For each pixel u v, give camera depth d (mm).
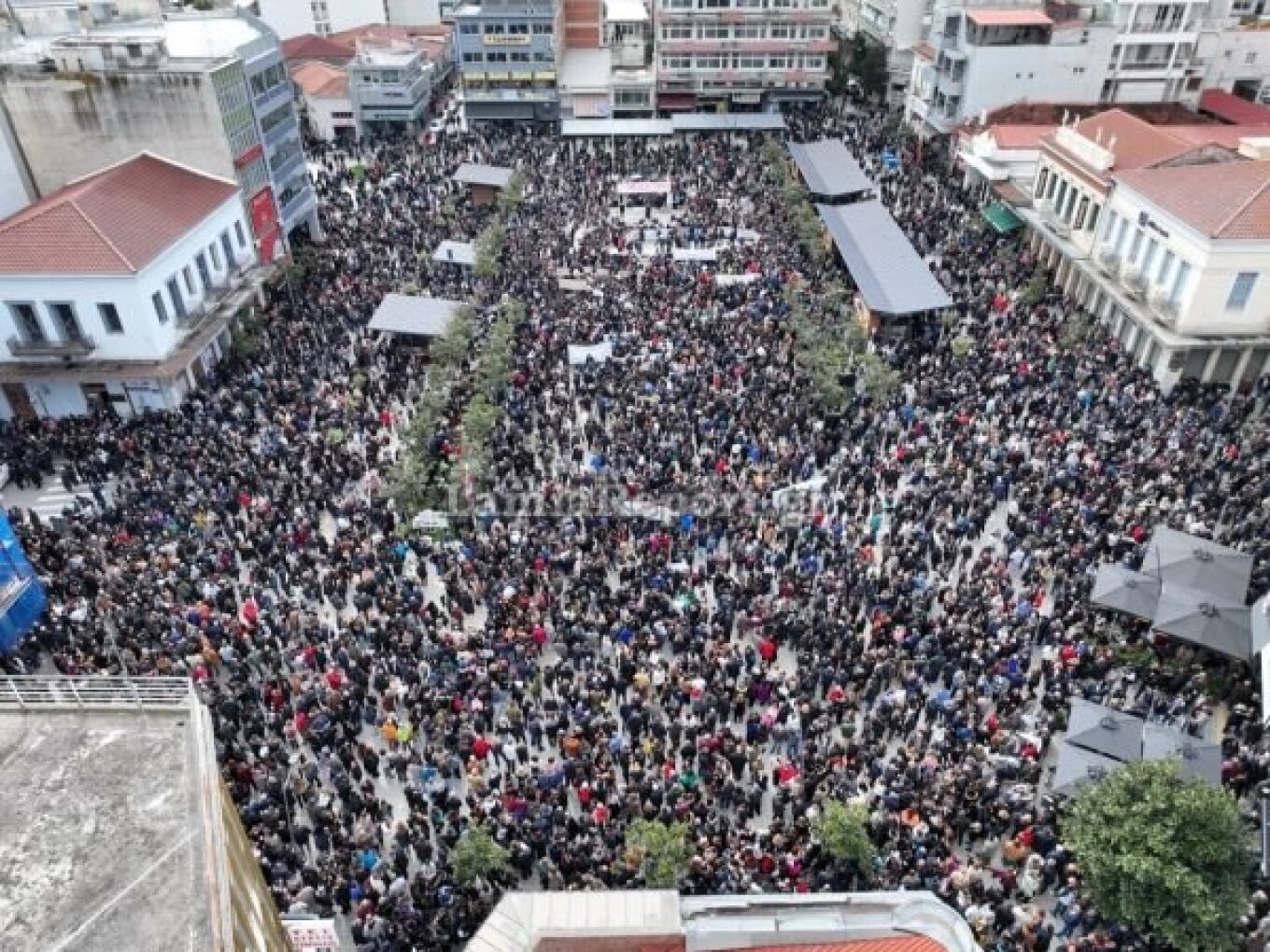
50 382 44438
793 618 29969
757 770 25938
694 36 84688
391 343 48969
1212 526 33969
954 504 34656
